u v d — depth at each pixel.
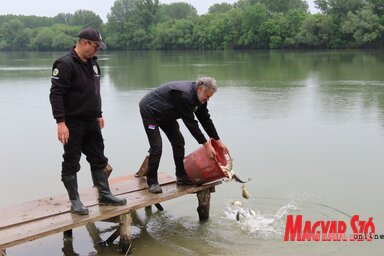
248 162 9.01
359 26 58.12
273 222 6.39
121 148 10.34
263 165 8.82
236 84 21.97
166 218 6.68
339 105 15.16
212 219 6.57
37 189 7.89
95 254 5.73
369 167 8.56
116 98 17.97
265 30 69.25
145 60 47.25
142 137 11.30
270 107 15.07
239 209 6.77
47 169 8.95
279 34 68.12
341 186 7.63
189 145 10.41
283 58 44.72
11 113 15.03
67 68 5.06
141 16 89.38
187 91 5.82
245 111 14.41
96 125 5.51
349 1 60.69
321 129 11.72
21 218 5.32
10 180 8.34
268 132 11.51
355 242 5.77
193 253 5.62
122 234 5.63
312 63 36.09
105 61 47.09
